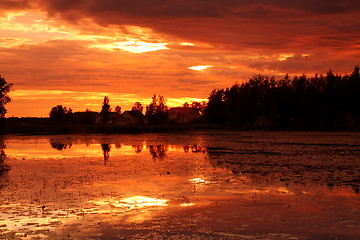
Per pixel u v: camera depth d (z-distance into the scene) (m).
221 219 14.88
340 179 23.86
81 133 107.50
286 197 18.69
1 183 22.67
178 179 24.12
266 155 39.59
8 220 14.69
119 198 18.53
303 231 13.35
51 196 18.92
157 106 174.75
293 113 132.62
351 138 72.94
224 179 24.08
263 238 12.69
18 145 57.50
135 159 36.53
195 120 175.75
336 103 125.00
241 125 144.50
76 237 12.77
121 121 171.88
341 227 13.77
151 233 13.20
